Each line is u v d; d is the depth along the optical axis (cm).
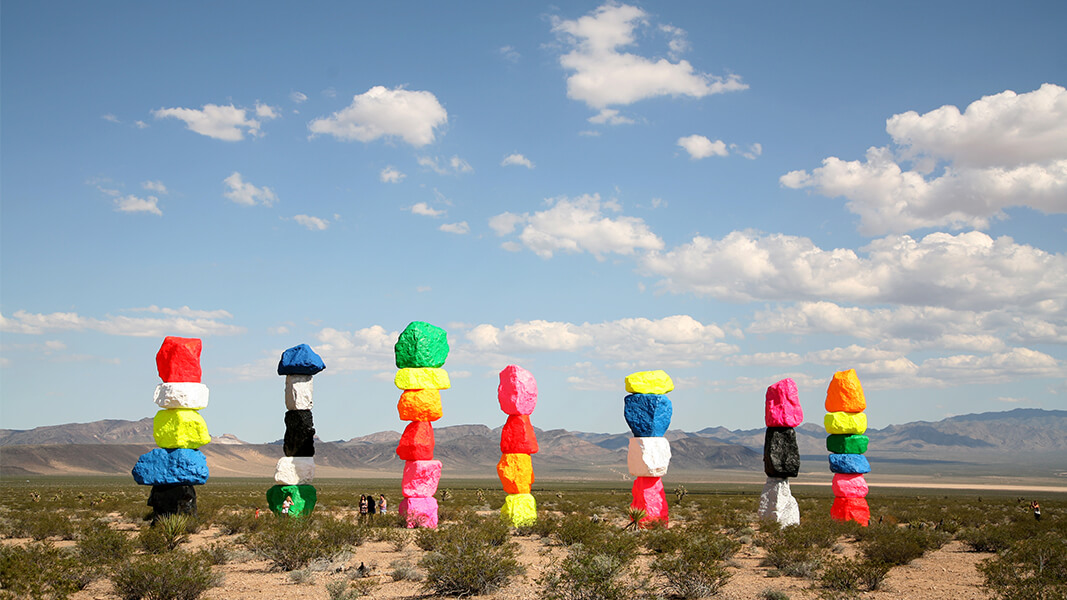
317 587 2023
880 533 3127
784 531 2883
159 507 3378
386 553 2731
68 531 3347
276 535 2438
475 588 1933
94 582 2055
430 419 3722
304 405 3878
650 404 3681
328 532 2830
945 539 3369
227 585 2056
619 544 2433
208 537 3253
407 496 3634
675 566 1938
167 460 3325
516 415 3703
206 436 3394
